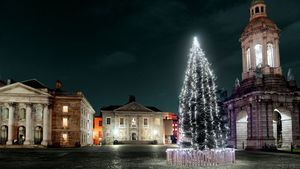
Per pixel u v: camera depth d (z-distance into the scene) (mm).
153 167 23734
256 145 48688
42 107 72812
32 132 71500
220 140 27469
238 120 56188
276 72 51000
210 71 27734
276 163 26797
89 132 95938
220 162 25406
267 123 48625
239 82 57719
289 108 49719
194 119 27016
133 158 33562
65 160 30891
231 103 57188
